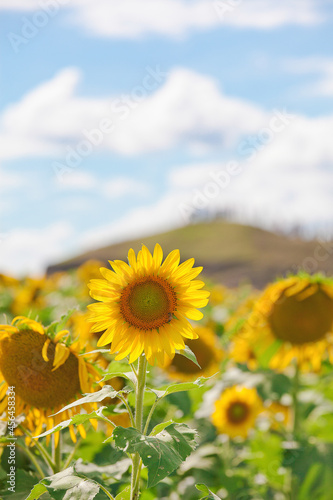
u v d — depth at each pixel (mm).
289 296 5418
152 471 2205
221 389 5805
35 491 2562
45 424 3422
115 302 2676
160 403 5492
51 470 3414
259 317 5602
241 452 6109
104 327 2684
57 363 3012
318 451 5102
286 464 5090
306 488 4988
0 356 3162
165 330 2670
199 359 5988
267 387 5539
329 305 5383
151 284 2672
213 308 9875
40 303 9914
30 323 3180
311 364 5727
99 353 3756
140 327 2660
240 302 10078
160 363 2635
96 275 10047
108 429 3633
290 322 5391
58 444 3330
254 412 5957
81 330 4449
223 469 5508
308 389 6617
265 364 5562
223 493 5281
